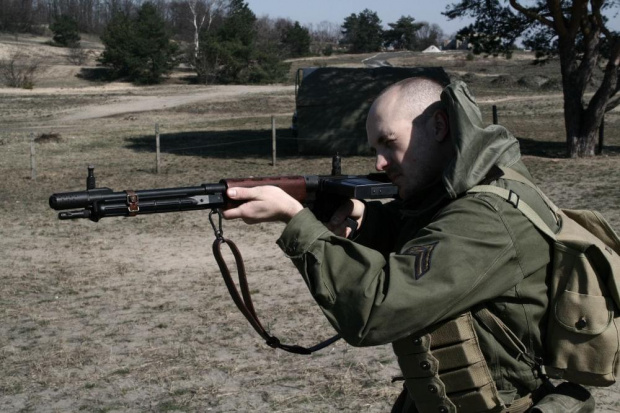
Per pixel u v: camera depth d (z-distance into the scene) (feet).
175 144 86.63
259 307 24.88
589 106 65.98
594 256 6.44
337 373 18.31
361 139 73.05
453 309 6.12
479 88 165.58
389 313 5.93
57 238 38.45
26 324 24.13
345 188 7.48
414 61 278.46
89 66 258.78
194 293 27.32
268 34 339.98
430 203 6.79
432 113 6.65
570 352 6.46
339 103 72.74
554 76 191.21
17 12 368.48
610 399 16.20
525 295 6.37
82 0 435.94
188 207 6.63
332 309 6.13
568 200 44.60
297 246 6.25
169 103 151.23
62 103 152.66
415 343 6.48
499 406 6.46
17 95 173.27
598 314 6.34
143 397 17.65
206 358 19.97
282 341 21.09
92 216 6.40
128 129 104.27
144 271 31.30
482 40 74.08
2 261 33.63
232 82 228.84
